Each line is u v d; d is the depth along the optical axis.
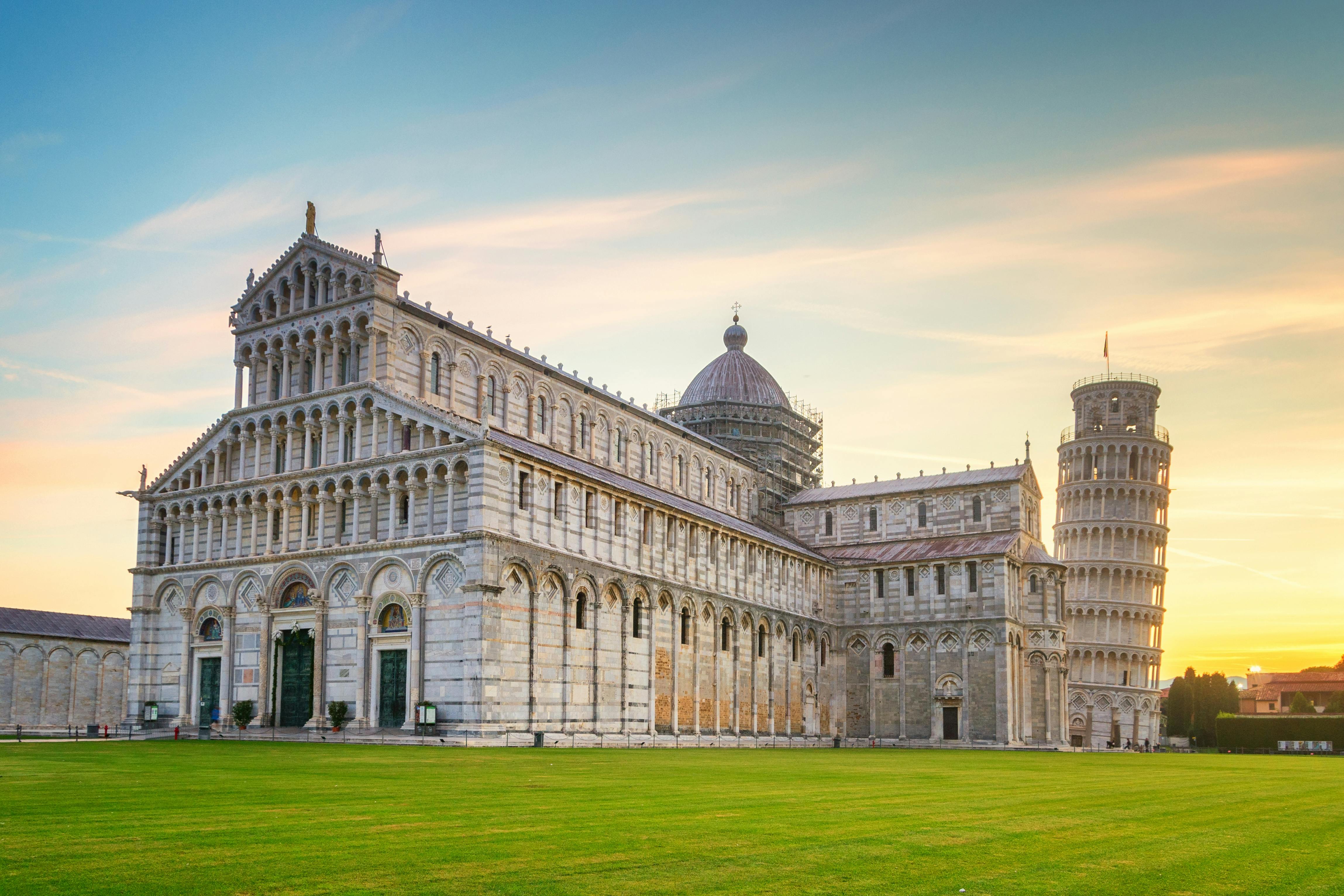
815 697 125.81
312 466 91.44
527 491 84.38
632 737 91.62
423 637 80.81
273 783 38.19
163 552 100.06
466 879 19.81
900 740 127.38
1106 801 36.66
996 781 47.41
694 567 104.94
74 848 22.75
